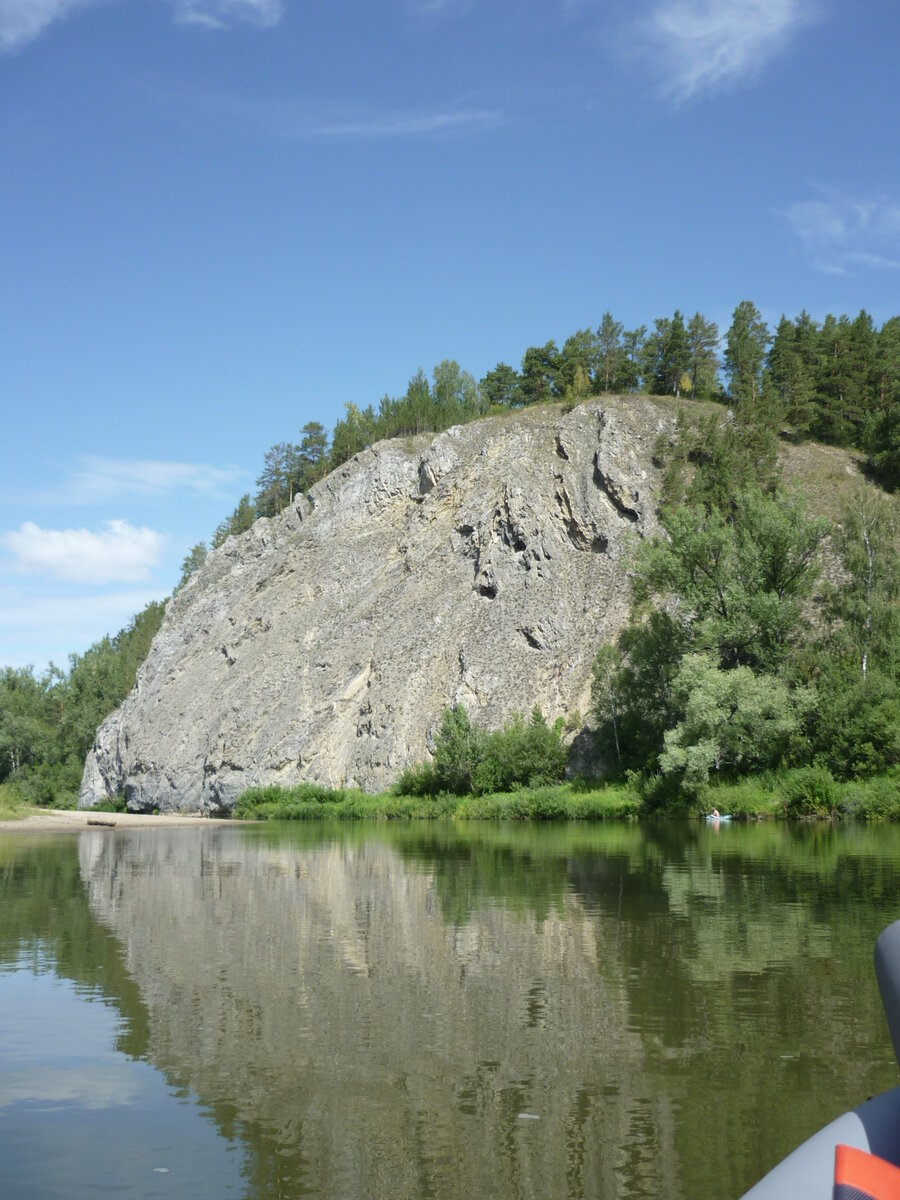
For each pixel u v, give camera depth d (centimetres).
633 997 1026
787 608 5131
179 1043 876
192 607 9612
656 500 7519
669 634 5503
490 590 7381
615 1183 580
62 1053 845
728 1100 718
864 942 1322
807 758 4847
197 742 8169
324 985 1092
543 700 6712
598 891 1909
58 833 4934
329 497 9356
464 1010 978
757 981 1095
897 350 9888
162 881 2259
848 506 5547
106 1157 623
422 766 6619
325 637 8012
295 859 2875
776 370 9794
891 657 4981
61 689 12244
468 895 1880
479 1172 600
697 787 4750
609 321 10694
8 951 1318
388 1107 711
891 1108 195
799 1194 176
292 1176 598
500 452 8219
